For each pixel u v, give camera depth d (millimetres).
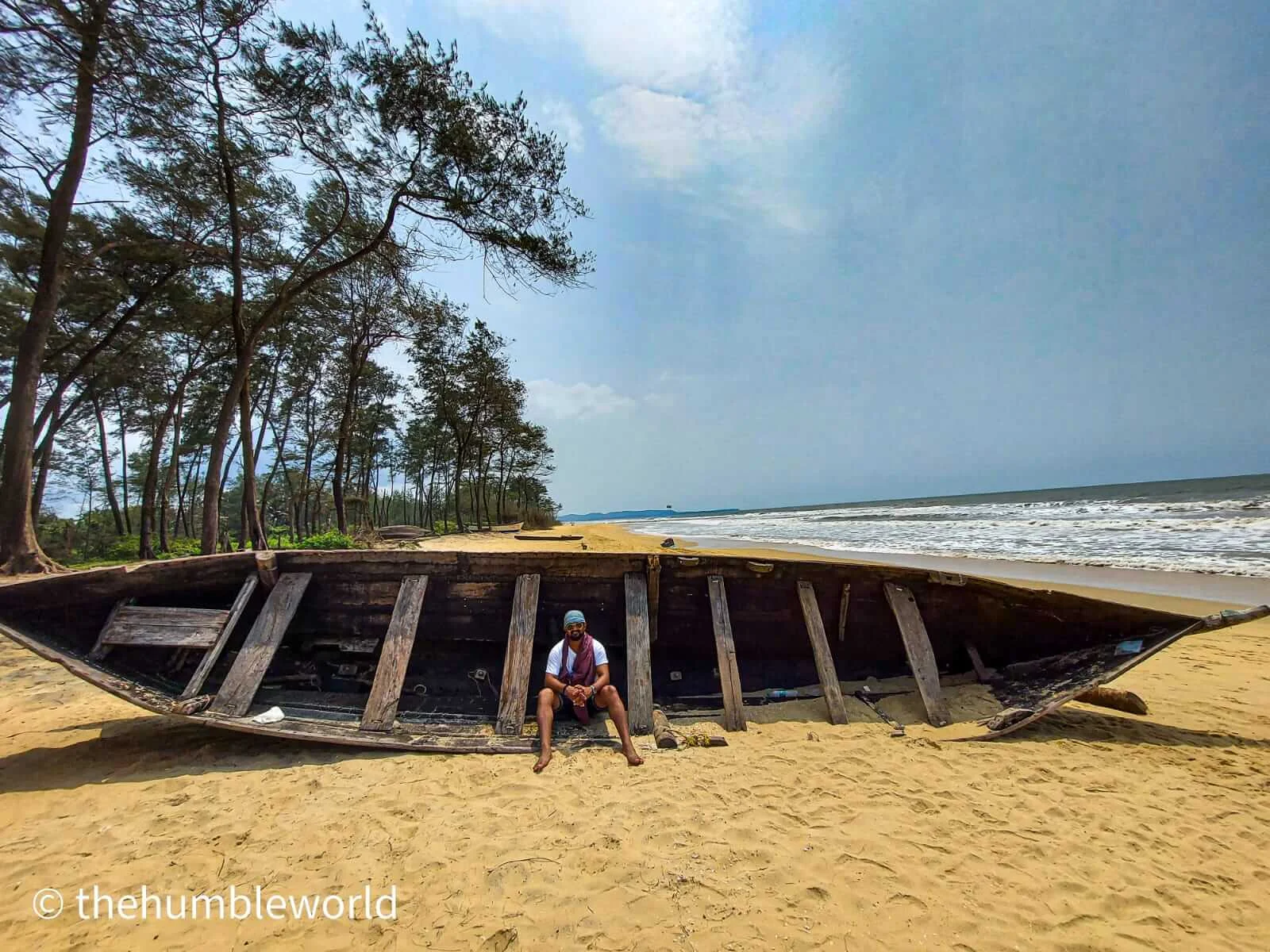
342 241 17203
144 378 21406
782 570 5293
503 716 4301
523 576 5055
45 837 2975
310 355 25047
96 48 8992
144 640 4270
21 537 10438
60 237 10891
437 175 12773
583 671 4430
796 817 3156
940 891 2562
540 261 13703
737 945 2227
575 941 2254
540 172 12852
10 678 5738
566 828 3025
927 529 29719
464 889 2562
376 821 3109
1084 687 4375
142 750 4078
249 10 10484
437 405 34156
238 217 13219
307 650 5203
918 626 5043
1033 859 2814
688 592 5340
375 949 2219
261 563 4855
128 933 2299
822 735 4367
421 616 5172
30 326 10727
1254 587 10219
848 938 2275
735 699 4570
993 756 3998
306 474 30812
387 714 4250
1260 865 2795
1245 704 5152
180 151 12180
